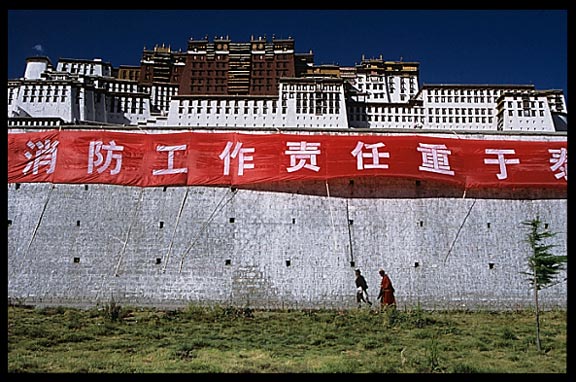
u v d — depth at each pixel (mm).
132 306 25938
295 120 97250
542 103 98188
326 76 120625
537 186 29391
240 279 26828
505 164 29766
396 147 29547
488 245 28078
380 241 27906
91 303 26000
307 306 26297
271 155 29438
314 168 29109
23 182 28906
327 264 27281
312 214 28469
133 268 26984
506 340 18609
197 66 122812
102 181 28953
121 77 129125
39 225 27875
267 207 28562
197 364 14289
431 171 29141
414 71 125062
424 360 15023
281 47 124750
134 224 28031
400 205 28781
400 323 21672
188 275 26875
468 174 29484
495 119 103562
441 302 26578
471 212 28812
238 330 20078
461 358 15680
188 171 29219
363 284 26484
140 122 97062
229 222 28141
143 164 29516
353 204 28750
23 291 26219
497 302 26734
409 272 27234
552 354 16438
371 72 122500
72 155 29484
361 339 18422
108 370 13594
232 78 120750
